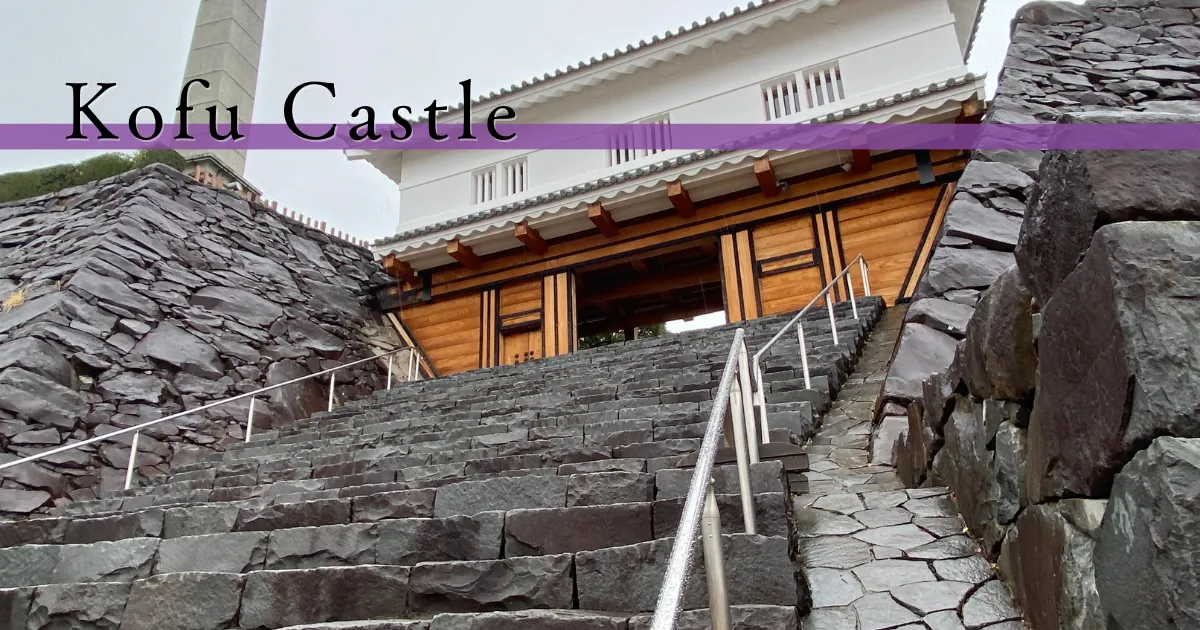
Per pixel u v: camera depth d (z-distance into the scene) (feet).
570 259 40.96
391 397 32.07
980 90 30.83
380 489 13.53
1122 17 32.37
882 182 34.58
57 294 27.17
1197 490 4.83
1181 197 5.74
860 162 34.40
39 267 30.68
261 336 34.40
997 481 8.68
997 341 8.25
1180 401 5.12
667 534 9.04
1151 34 30.83
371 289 44.83
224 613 9.36
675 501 9.20
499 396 24.98
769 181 35.22
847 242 34.47
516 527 9.70
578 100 46.01
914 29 38.34
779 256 35.73
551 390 24.08
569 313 39.93
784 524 8.57
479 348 41.57
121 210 32.32
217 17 54.90
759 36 41.93
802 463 12.07
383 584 9.06
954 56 36.91
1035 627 7.30
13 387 23.39
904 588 8.50
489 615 7.80
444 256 42.93
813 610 8.28
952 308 18.16
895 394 15.62
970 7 41.11
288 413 33.24
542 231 40.86
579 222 40.06
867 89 37.96
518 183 46.21
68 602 10.03
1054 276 6.76
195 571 10.80
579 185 39.27
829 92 39.52
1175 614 4.73
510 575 8.68
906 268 32.83
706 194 37.65
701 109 42.11
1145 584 5.11
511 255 42.65
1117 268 5.60
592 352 33.01
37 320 25.93
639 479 10.68
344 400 36.96
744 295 35.76
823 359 20.80
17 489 21.95
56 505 22.82
